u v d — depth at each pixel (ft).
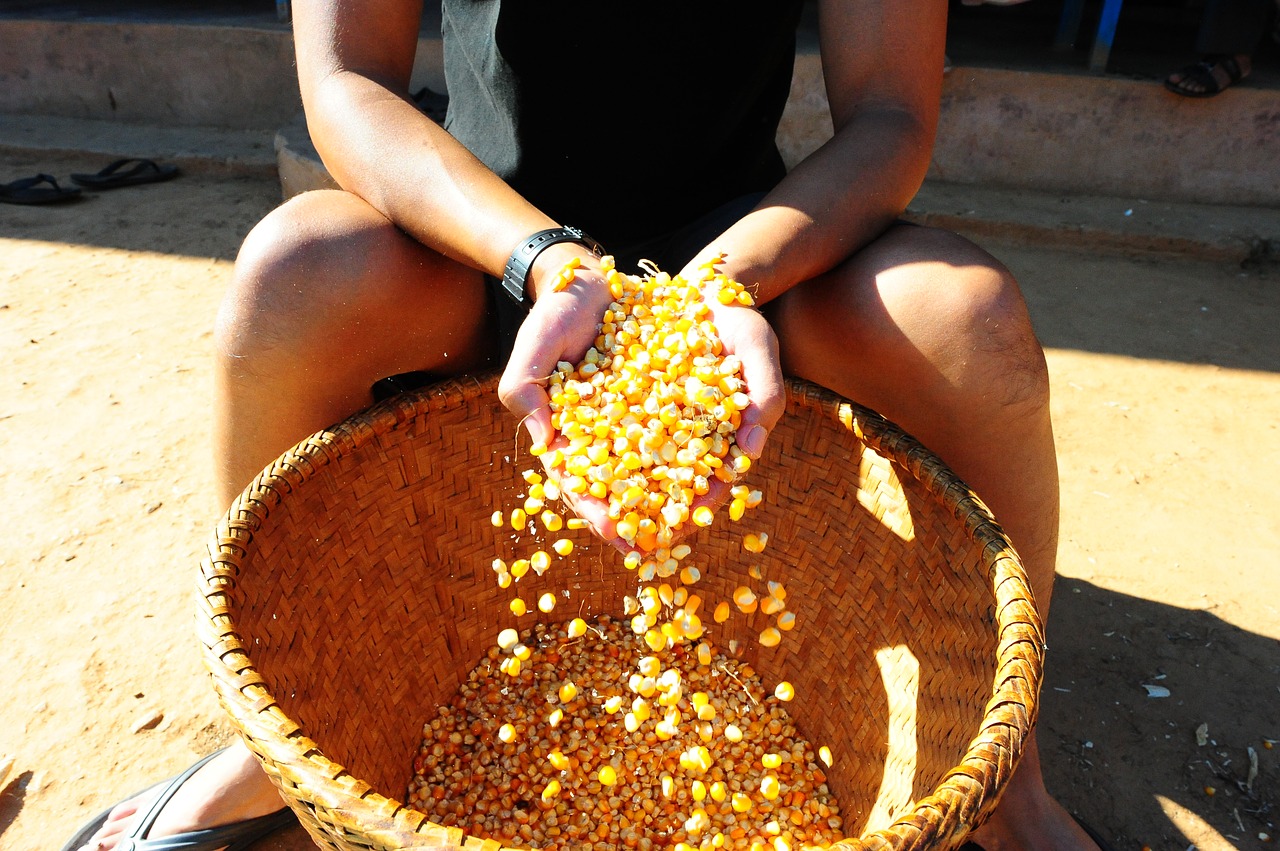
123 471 8.06
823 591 5.30
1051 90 13.44
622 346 4.35
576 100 5.38
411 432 4.92
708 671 5.75
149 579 6.91
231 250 12.49
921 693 4.46
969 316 4.37
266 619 4.07
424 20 15.93
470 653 5.74
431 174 4.50
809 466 5.18
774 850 4.67
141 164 14.64
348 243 4.49
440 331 4.95
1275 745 5.87
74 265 11.94
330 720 4.54
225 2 17.54
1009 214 13.21
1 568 6.94
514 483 5.53
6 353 9.84
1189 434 8.95
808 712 5.46
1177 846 5.29
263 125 16.14
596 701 5.59
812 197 4.61
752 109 5.89
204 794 4.87
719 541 5.69
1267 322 11.16
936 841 2.84
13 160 15.31
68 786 5.44
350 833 2.89
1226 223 12.95
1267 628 6.72
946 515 4.35
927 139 5.00
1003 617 3.61
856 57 5.07
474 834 4.92
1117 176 13.79
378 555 4.97
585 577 5.98
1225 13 12.65
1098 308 11.43
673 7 5.08
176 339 10.28
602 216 5.83
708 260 4.39
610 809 5.05
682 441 4.10
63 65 16.07
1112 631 6.66
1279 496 8.10
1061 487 8.16
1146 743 5.87
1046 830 4.86
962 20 16.80
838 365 4.97
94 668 6.17
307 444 4.40
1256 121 13.10
